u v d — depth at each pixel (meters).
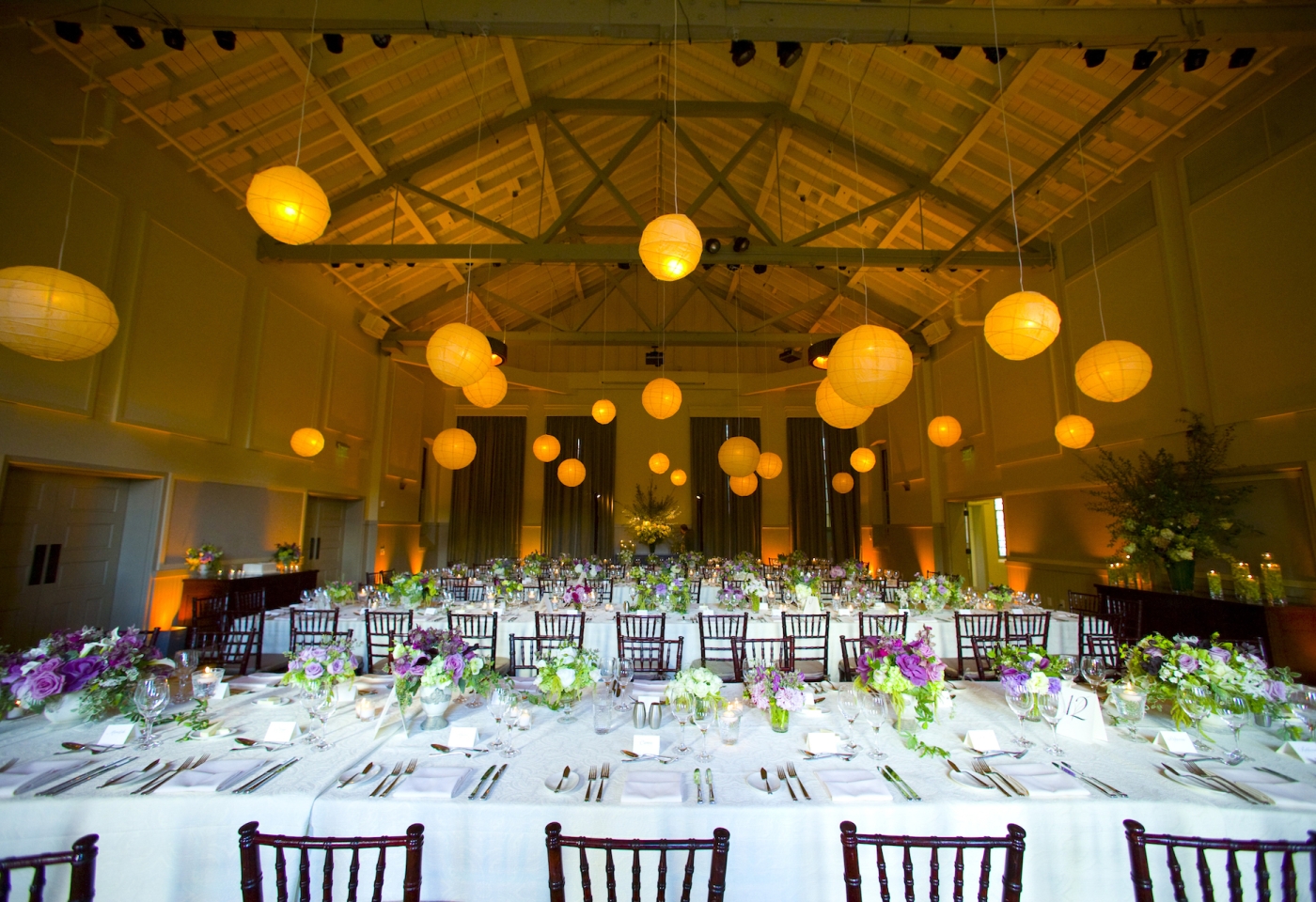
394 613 4.39
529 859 1.60
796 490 12.88
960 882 1.22
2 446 4.21
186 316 5.76
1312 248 4.33
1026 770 1.83
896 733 2.14
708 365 13.31
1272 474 4.62
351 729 2.15
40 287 2.74
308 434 6.74
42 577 4.76
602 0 3.86
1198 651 2.16
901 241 8.16
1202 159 5.12
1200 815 1.63
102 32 4.35
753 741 2.07
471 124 6.73
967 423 9.01
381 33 3.93
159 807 1.62
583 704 2.45
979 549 9.65
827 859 1.60
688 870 1.22
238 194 6.15
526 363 13.20
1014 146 5.83
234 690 2.59
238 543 6.57
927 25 3.87
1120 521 5.43
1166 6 3.85
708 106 6.98
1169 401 5.43
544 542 12.66
